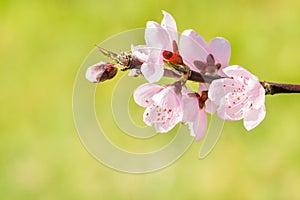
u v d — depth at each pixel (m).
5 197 1.57
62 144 1.60
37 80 1.76
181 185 1.46
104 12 1.82
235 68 0.85
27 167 1.59
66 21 1.84
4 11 1.90
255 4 1.76
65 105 1.69
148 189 1.46
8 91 1.75
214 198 1.45
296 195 1.45
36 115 1.69
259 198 1.46
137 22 1.79
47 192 1.55
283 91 0.86
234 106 0.86
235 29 1.74
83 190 1.51
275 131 1.52
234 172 1.48
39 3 1.89
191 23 1.77
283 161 1.48
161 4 1.79
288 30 1.70
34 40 1.83
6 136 1.66
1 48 1.84
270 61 1.68
